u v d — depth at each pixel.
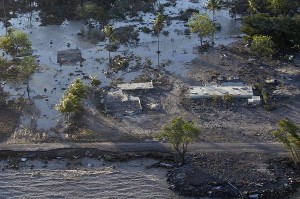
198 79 131.62
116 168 101.56
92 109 120.25
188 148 105.75
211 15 172.00
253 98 120.75
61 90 128.50
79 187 96.50
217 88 125.81
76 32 160.62
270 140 107.75
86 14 164.75
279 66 136.75
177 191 94.81
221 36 156.88
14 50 139.62
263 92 122.50
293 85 127.44
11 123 115.81
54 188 96.38
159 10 175.50
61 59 143.25
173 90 127.25
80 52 147.50
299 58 140.62
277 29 142.38
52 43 153.25
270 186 95.38
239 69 135.75
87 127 113.56
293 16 155.25
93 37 157.12
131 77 133.88
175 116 116.94
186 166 100.75
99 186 96.62
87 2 171.12
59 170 101.19
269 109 117.88
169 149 105.88
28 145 108.06
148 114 117.88
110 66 139.62
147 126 113.62
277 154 103.62
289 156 102.75
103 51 148.25
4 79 133.75
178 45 151.25
